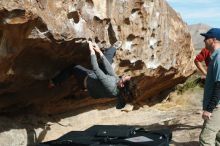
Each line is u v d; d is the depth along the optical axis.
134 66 8.11
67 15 5.39
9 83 5.67
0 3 4.29
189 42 11.20
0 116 6.73
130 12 7.29
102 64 5.63
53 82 6.21
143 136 5.04
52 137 7.38
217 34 5.05
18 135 6.53
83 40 5.72
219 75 4.78
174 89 12.44
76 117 8.50
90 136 5.06
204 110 5.00
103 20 6.29
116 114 9.70
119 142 4.81
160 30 8.88
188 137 7.70
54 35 5.10
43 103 7.40
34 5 4.66
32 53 5.32
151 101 11.71
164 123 9.09
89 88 5.53
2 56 4.79
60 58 5.81
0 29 4.57
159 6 8.75
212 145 5.11
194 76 13.08
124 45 7.41
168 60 9.72
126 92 5.38
